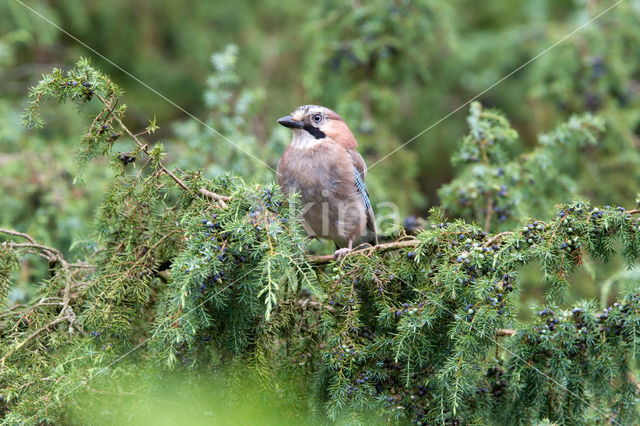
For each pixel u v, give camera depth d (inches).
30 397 254.4
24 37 565.9
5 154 512.7
